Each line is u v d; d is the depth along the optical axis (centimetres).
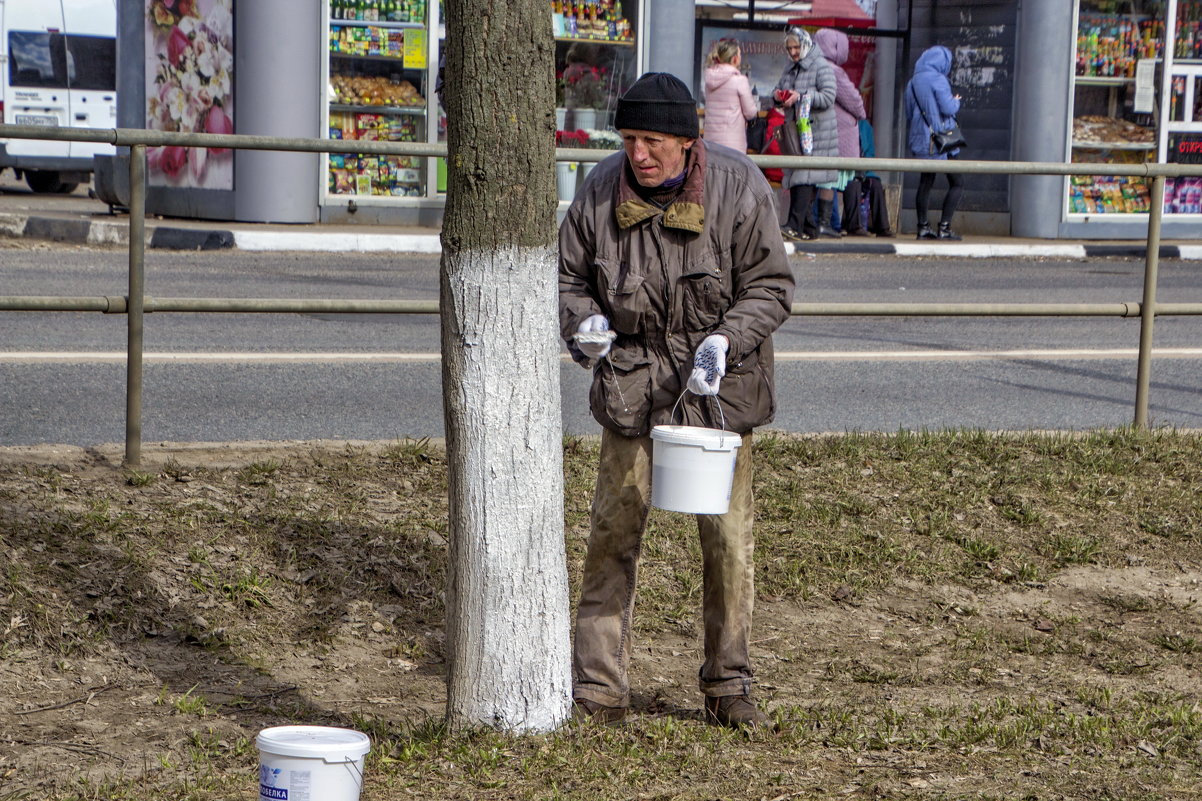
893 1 5512
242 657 1259
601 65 4878
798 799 980
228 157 4566
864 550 1538
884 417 2191
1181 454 1852
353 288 3341
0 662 1189
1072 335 3158
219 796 970
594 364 1105
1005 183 5278
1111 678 1311
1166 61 5212
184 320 2928
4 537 1329
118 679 1201
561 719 1056
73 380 2241
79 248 4128
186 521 1425
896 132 5453
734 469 1069
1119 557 1577
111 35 6331
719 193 1060
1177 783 1033
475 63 962
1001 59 5253
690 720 1160
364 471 1633
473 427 1000
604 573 1125
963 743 1108
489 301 984
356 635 1320
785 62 5338
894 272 4162
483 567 1017
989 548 1558
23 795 968
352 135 4694
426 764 1003
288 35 4459
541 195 988
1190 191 5400
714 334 1045
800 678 1287
